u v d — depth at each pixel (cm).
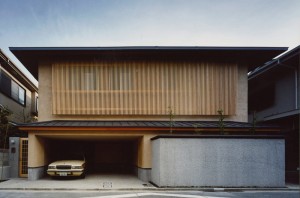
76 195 991
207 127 1352
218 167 1159
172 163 1148
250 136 1180
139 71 1559
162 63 1571
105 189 1099
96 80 1545
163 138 1157
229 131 1362
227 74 1589
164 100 1554
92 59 1552
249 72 1952
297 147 1501
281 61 1617
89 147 1952
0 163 1403
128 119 1548
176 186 1138
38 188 1101
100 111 1534
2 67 1841
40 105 1548
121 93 1546
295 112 1425
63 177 1424
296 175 1505
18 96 2212
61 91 1534
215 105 1570
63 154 1694
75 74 1545
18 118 2198
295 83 1630
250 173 1164
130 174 1650
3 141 1611
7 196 973
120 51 1497
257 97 2128
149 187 1134
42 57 1558
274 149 1181
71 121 1502
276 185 1165
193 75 1575
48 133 1342
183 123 1455
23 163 1466
